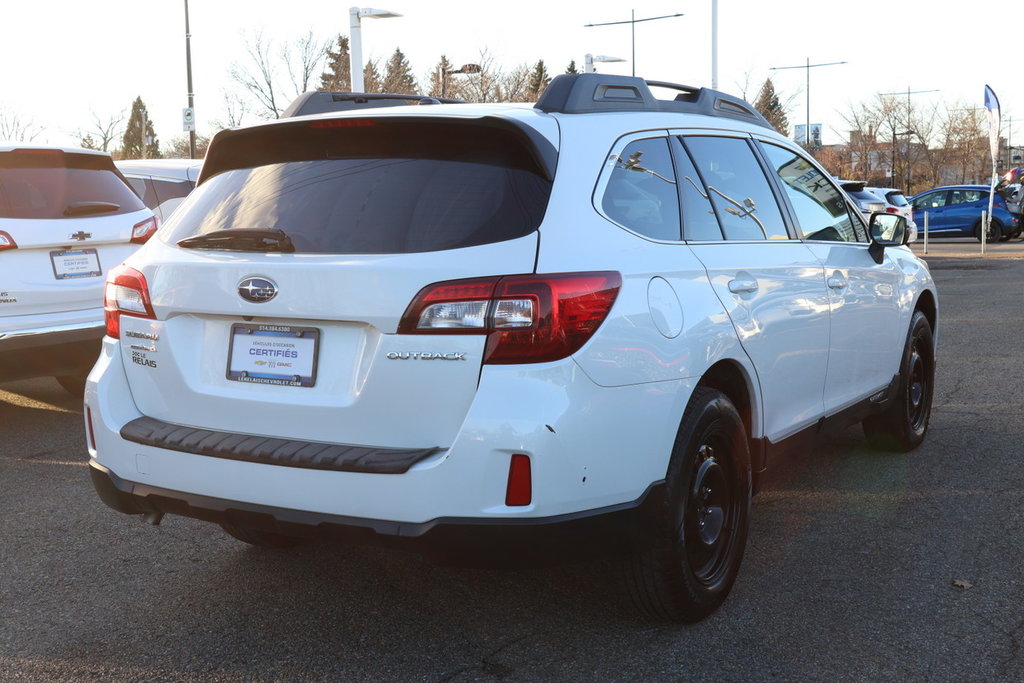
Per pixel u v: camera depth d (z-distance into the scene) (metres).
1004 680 2.89
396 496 2.71
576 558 2.82
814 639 3.17
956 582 3.61
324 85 36.47
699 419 3.13
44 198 6.18
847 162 69.06
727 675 2.93
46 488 5.02
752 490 3.63
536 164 2.89
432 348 2.70
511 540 2.68
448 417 2.71
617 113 3.33
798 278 3.91
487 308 2.68
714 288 3.32
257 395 2.98
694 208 3.48
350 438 2.84
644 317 2.94
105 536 4.27
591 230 2.91
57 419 6.67
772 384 3.68
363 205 2.95
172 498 3.05
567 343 2.71
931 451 5.46
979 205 29.19
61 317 6.16
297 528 2.85
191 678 2.98
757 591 3.57
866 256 4.71
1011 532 4.14
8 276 5.93
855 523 4.30
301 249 2.92
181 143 44.84
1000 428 5.93
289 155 3.25
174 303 3.11
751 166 4.00
